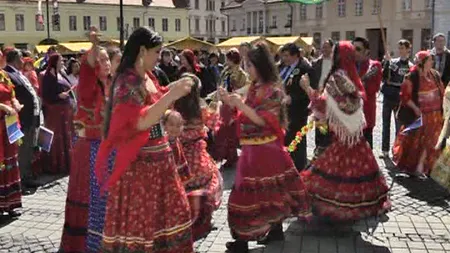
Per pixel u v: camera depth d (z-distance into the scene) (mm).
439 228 5336
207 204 4730
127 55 3240
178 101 4762
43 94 7625
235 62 7113
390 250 4785
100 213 4074
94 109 4258
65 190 6891
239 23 61719
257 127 4453
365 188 4961
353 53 4953
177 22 60562
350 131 4875
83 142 4348
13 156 5711
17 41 50406
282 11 54938
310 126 5070
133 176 3287
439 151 6684
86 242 4289
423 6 43156
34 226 5480
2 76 5648
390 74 8445
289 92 6684
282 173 4508
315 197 5043
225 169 8000
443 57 8148
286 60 6832
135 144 3180
